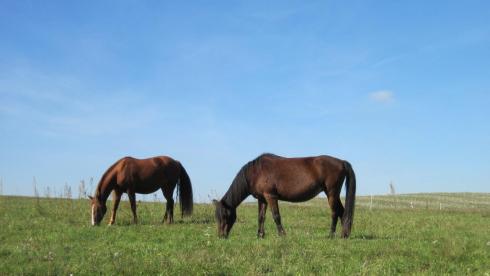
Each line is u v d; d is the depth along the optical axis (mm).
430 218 20391
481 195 43312
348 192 13766
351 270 9750
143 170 18312
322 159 13875
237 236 14656
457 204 35625
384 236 14461
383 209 26891
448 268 10164
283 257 10594
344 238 13203
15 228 15727
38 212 19766
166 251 11578
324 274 9461
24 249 11906
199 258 10320
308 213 21797
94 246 12484
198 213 21453
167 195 19016
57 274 9430
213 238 13828
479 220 20156
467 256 11070
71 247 12336
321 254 10914
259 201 14469
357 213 22875
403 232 15516
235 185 14391
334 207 13867
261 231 14258
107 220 19141
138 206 23250
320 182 13734
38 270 9664
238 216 20578
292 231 15664
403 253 11125
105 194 17969
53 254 11195
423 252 11234
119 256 10883
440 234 14805
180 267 9766
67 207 21688
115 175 18031
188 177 19594
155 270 9656
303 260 10406
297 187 13742
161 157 19078
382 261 10312
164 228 15648
